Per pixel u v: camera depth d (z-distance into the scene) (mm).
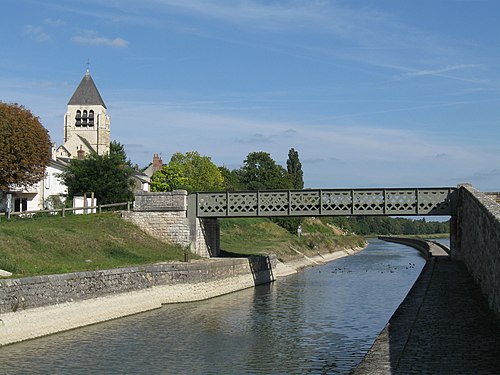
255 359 21969
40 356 22281
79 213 55031
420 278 35531
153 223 50656
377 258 91562
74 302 28766
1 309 24219
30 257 33812
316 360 21812
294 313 33188
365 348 23750
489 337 17406
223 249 62250
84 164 62406
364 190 47969
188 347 24062
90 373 19875
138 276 34719
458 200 47375
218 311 34125
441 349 15891
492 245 22703
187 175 110188
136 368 20562
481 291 27922
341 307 35531
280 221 96125
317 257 84688
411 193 47781
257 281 50625
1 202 59312
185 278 38750
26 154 55031
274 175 126000
